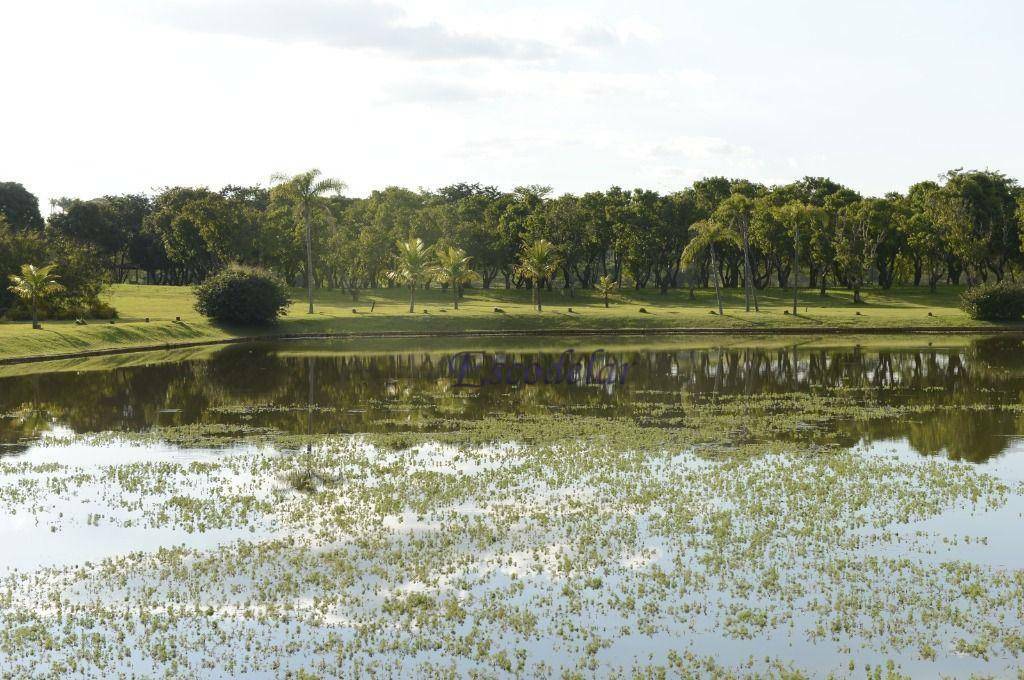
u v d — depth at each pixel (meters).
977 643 14.31
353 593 16.48
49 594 16.53
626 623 15.21
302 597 16.31
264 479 24.75
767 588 16.59
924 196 114.56
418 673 13.60
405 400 39.78
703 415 35.22
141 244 143.12
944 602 15.86
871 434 30.89
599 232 116.38
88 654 14.20
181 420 34.72
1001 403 37.59
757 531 19.69
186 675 13.59
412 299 92.81
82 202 136.50
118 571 17.62
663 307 103.44
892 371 49.56
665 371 50.56
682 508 21.45
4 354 57.50
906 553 18.33
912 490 23.05
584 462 26.44
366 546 18.91
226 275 78.75
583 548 18.69
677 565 17.77
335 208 131.38
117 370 52.28
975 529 19.84
